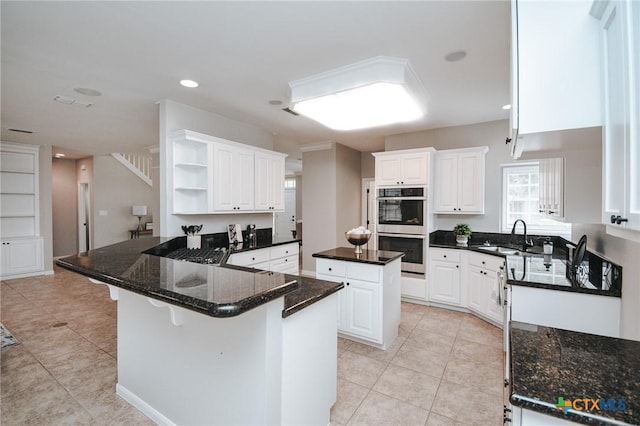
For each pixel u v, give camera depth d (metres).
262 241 4.51
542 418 0.85
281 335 1.48
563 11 1.21
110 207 7.66
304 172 6.29
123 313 2.16
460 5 1.91
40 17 2.03
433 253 4.25
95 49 2.45
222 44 2.38
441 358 2.82
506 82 3.05
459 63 2.67
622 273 1.85
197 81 3.06
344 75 2.74
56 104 3.70
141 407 2.06
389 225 4.55
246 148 4.11
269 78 2.97
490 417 2.04
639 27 0.86
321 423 1.86
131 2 1.88
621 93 0.97
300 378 1.65
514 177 4.31
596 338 1.22
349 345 3.07
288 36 2.27
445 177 4.41
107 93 3.36
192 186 3.70
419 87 3.04
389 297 3.06
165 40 2.32
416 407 2.14
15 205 5.91
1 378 2.48
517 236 4.15
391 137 5.22
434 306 4.29
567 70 1.20
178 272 1.56
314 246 6.18
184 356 1.76
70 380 2.45
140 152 6.97
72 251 7.94
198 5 1.92
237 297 1.13
